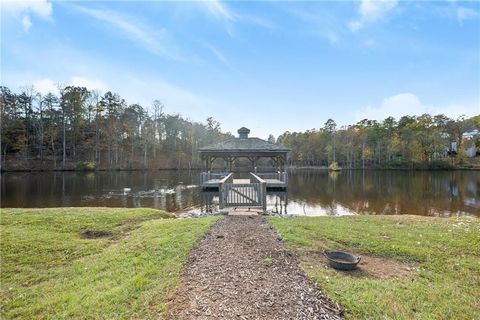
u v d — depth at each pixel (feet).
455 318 9.10
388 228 21.26
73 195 56.18
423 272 13.09
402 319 8.80
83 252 16.71
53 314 9.71
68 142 132.77
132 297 10.15
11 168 111.65
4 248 16.76
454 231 19.85
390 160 156.66
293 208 44.47
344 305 9.47
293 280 11.25
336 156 175.52
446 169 142.41
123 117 148.87
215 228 20.16
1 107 116.98
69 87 132.46
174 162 157.07
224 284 10.80
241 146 60.44
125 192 61.26
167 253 14.78
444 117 161.27
